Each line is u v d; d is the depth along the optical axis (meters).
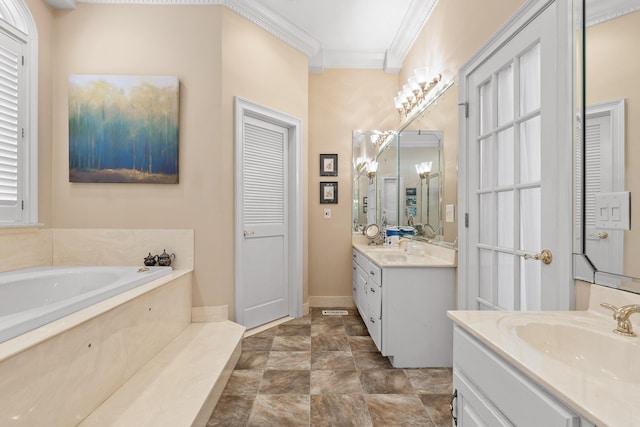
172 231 2.58
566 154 1.25
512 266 1.64
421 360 2.21
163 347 2.08
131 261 2.57
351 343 2.61
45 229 2.48
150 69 2.57
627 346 0.85
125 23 2.57
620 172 1.04
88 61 2.56
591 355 0.92
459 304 2.13
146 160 2.53
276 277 3.16
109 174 2.52
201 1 2.59
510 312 1.11
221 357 1.96
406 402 1.79
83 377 1.33
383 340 2.21
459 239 2.12
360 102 3.70
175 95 2.53
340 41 3.40
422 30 2.96
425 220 2.77
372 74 3.69
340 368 2.18
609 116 1.08
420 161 2.89
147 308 1.86
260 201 3.00
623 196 1.03
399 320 2.20
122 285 1.75
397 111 3.68
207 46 2.59
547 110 1.36
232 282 2.71
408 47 3.34
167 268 2.33
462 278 2.10
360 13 2.93
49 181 2.52
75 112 2.50
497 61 1.75
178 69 2.58
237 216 2.70
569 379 0.66
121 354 1.60
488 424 0.88
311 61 3.56
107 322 1.49
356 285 3.37
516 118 1.59
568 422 0.60
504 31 1.67
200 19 2.59
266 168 3.05
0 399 0.98
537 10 1.41
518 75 1.59
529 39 1.49
